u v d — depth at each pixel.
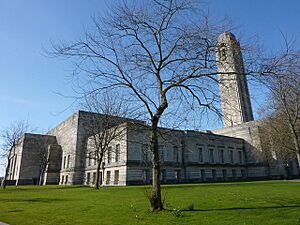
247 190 24.91
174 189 29.36
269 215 11.26
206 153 66.75
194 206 14.60
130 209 14.38
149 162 50.09
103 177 54.59
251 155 75.12
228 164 71.31
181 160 60.56
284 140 31.48
